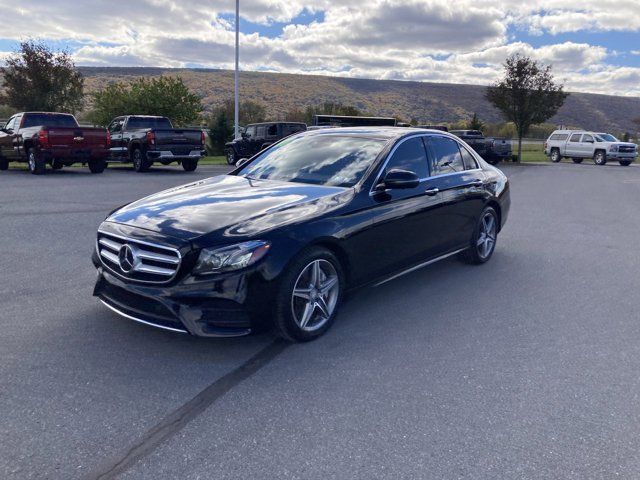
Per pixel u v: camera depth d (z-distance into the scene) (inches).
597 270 261.0
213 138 1355.8
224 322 148.3
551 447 114.3
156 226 155.8
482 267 262.8
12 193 462.9
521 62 1254.9
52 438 113.3
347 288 179.6
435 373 147.6
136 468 104.3
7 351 153.7
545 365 154.0
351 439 115.5
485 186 255.0
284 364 150.9
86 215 362.0
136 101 1246.9
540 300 212.8
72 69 1076.5
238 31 1071.6
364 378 143.7
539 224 391.9
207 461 107.0
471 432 119.3
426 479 102.8
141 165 719.1
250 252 148.5
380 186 191.0
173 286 147.4
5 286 211.0
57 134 631.8
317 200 173.5
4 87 1068.5
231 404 128.9
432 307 201.6
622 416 127.3
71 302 194.4
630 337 176.2
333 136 221.1
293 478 102.3
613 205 507.2
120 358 151.5
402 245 200.4
